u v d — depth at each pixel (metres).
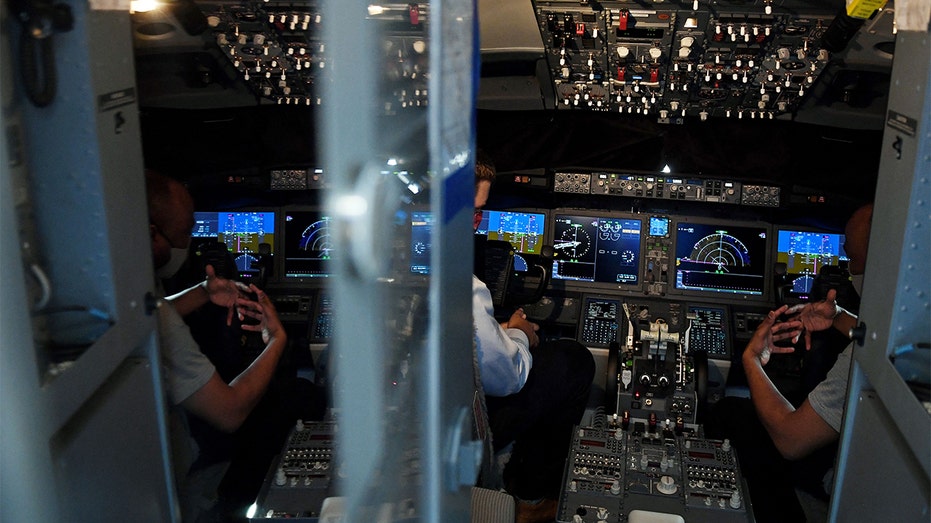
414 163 1.44
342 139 1.21
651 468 3.38
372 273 1.24
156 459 2.04
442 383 1.27
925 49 1.81
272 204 5.35
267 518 2.74
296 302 5.28
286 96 4.98
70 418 1.61
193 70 4.70
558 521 3.12
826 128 5.05
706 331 5.11
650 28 3.95
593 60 4.34
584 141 5.36
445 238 1.24
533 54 4.45
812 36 3.88
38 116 1.67
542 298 5.29
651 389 4.43
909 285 1.89
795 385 4.64
